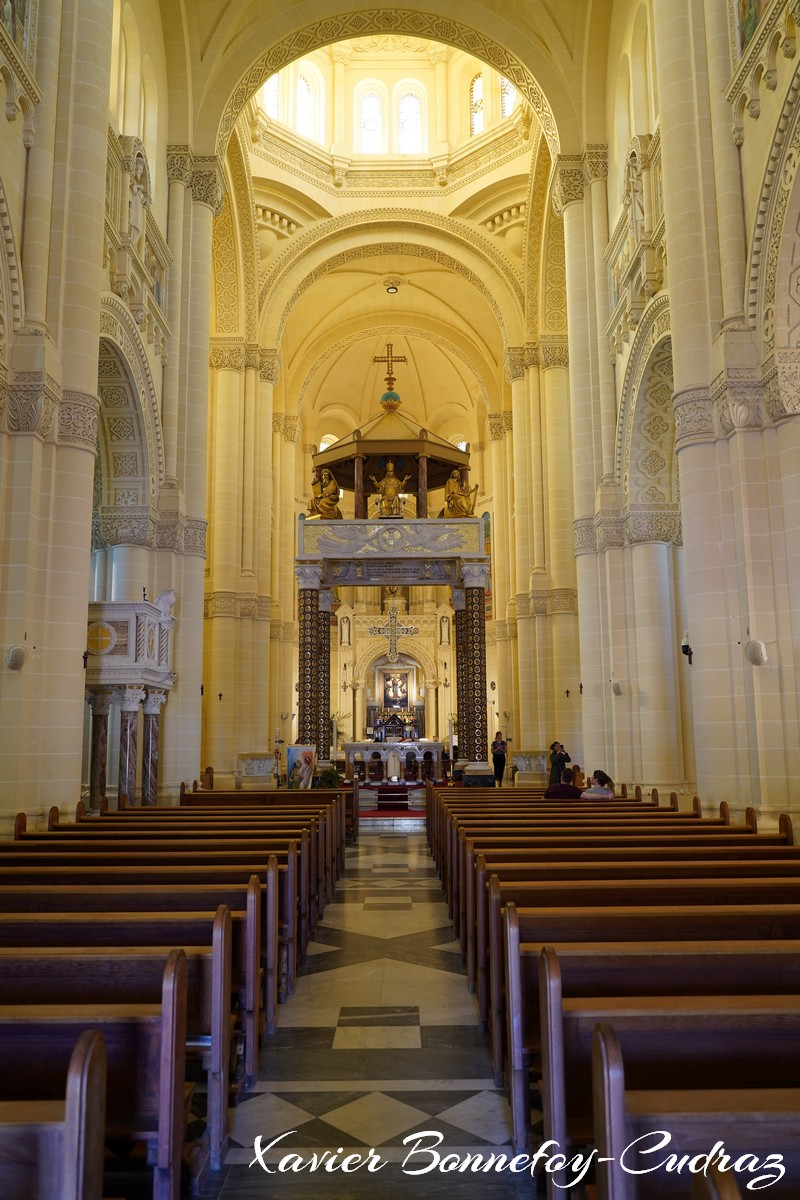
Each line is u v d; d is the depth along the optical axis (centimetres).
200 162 1967
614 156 1902
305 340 3762
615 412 1827
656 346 1520
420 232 3231
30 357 1120
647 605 1706
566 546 2708
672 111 1279
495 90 3150
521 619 2930
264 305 3133
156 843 835
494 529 3684
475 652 2594
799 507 1108
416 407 4612
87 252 1214
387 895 1268
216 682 2659
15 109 1103
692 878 668
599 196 1939
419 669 4781
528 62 2038
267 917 663
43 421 1131
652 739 1667
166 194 1891
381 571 2584
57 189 1203
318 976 828
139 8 1723
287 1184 445
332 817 1320
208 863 762
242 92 2092
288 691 3634
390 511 2808
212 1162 461
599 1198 298
